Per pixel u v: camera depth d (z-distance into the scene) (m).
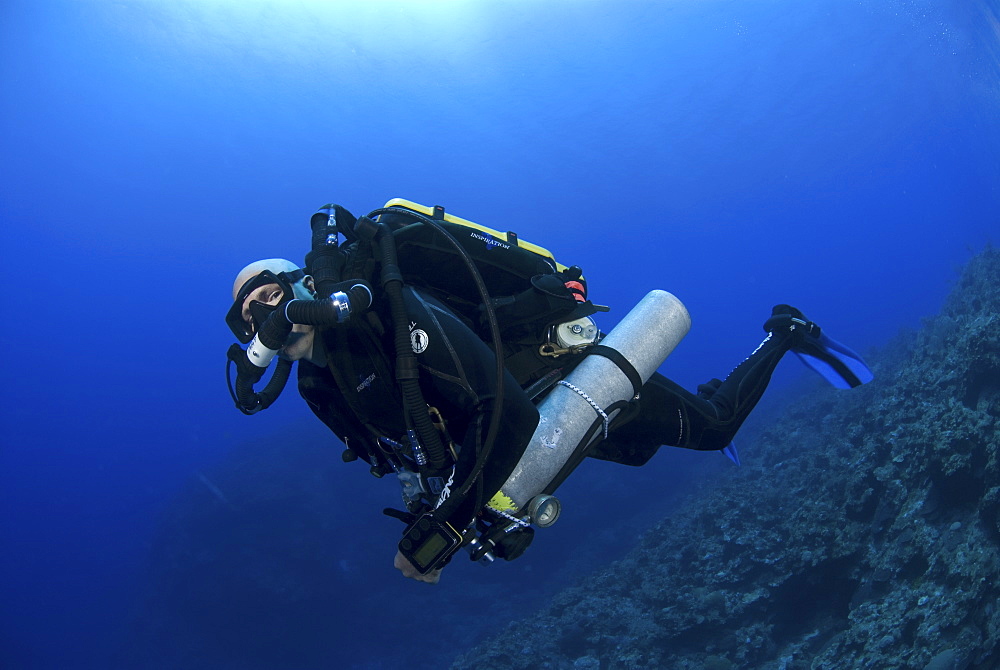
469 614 28.31
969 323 13.10
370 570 31.14
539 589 27.95
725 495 16.92
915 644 7.95
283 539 32.19
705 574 13.89
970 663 7.18
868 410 13.95
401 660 27.42
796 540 11.91
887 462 10.70
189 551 33.59
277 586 30.72
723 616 12.17
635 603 15.52
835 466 13.34
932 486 9.31
